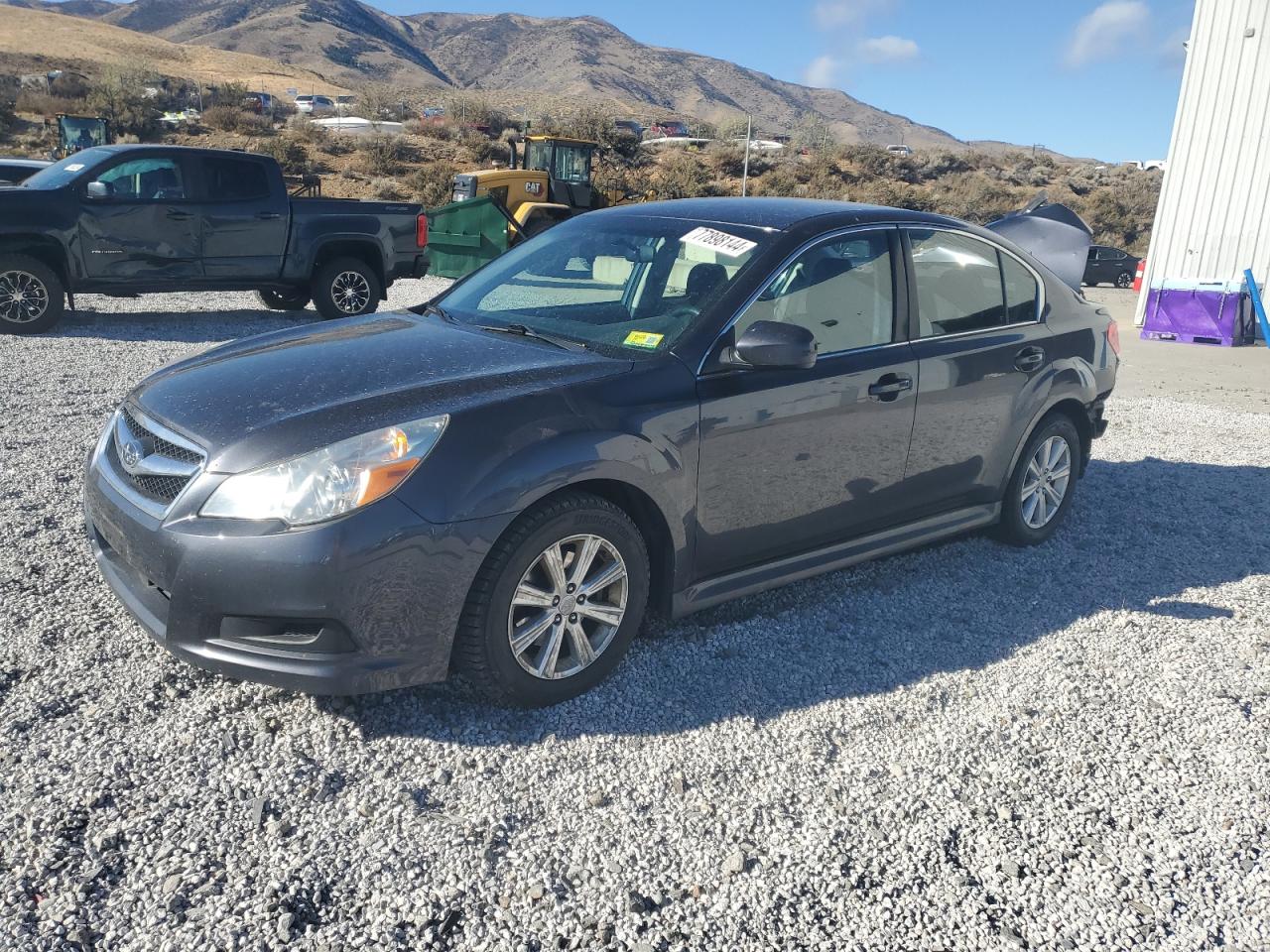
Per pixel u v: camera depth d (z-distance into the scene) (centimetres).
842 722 327
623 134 5238
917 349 412
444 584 286
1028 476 489
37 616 365
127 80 6206
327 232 1140
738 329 355
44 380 772
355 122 5869
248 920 226
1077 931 239
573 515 308
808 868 255
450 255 1823
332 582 273
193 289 1073
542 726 312
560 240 439
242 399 310
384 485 278
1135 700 352
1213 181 1478
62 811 259
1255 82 1427
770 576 379
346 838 256
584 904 238
